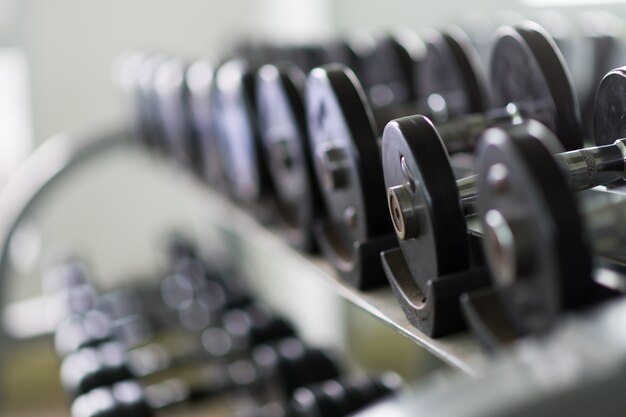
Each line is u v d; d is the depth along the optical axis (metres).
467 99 1.42
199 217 3.50
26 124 3.36
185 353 2.22
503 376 0.76
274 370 1.67
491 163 0.87
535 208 0.84
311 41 2.09
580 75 1.51
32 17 3.26
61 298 2.45
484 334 0.96
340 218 1.23
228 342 2.01
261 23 3.40
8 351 2.59
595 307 0.82
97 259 3.51
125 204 3.49
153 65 2.21
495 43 1.24
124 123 2.61
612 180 1.04
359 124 1.15
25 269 3.37
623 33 1.48
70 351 1.86
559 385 0.75
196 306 2.27
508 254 0.86
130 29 3.39
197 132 1.88
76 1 3.30
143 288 2.54
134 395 1.55
